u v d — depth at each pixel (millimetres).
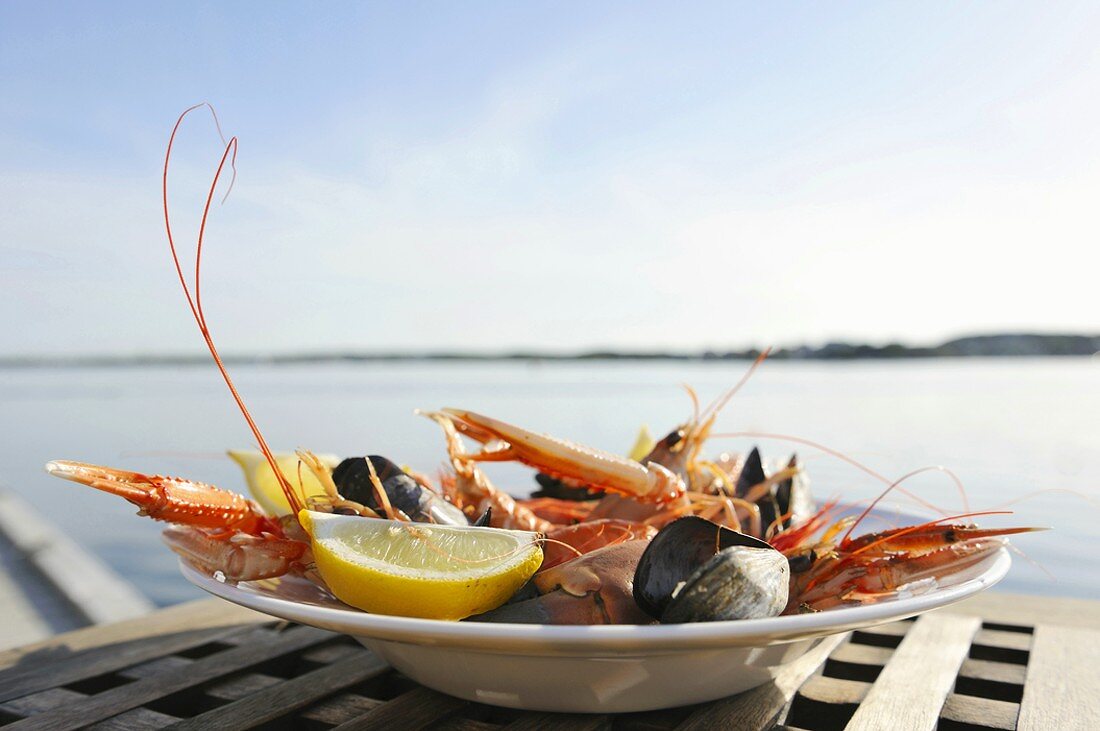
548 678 197
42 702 243
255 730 218
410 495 293
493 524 330
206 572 257
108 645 295
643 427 459
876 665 268
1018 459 2113
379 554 232
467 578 215
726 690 214
